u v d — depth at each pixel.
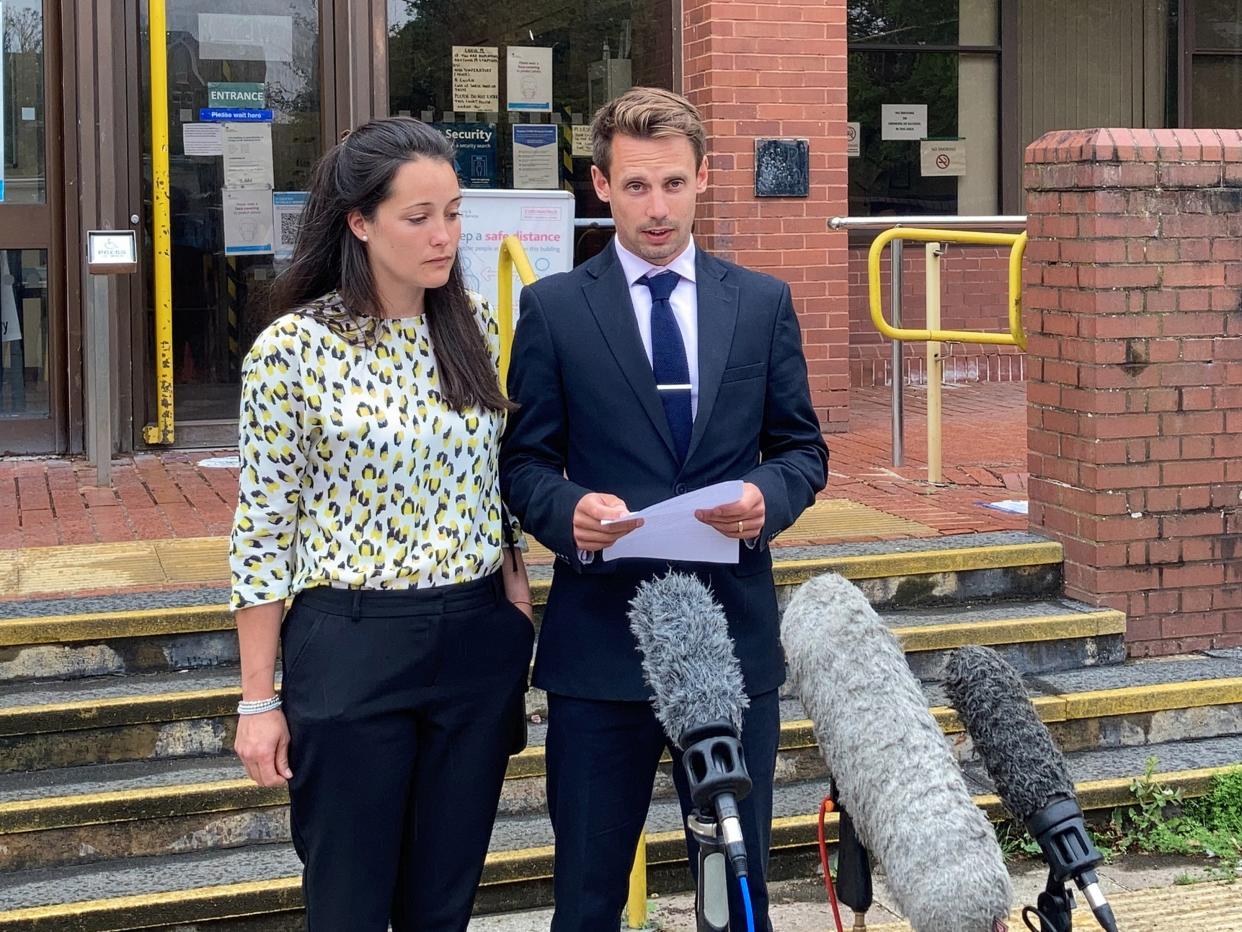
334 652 2.55
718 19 7.63
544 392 2.81
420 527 2.59
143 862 3.95
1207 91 10.80
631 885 3.83
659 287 2.82
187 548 5.27
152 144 7.16
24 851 3.88
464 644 2.62
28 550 5.26
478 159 7.82
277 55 7.43
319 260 2.61
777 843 4.12
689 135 2.76
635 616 2.31
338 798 2.58
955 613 5.05
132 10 7.14
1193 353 5.04
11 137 7.02
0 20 6.97
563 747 2.80
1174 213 4.96
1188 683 4.83
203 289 7.42
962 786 2.00
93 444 6.83
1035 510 5.41
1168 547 5.10
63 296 7.15
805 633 2.14
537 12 7.82
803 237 7.87
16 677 4.36
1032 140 10.46
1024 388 9.85
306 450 2.56
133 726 4.20
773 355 2.86
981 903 1.88
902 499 6.16
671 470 2.76
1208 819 4.50
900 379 6.90
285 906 3.75
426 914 2.72
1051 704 4.64
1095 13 10.48
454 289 2.67
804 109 7.80
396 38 7.61
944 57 10.21
